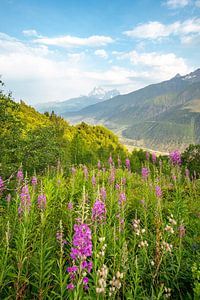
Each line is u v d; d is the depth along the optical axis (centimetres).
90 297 456
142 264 614
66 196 1057
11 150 1525
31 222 695
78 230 390
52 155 1717
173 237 691
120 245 618
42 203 779
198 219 842
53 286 548
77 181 1242
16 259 580
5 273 530
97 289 377
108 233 680
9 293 527
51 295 530
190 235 766
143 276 591
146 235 708
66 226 796
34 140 1666
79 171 1498
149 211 911
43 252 556
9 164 1441
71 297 420
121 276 400
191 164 2144
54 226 771
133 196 1152
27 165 1580
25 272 574
